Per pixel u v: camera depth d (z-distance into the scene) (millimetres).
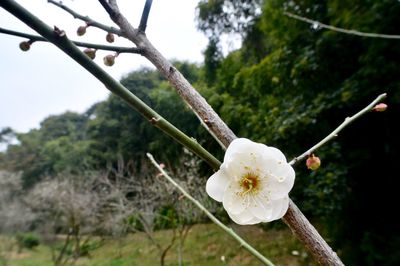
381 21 4449
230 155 699
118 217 7336
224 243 7500
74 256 8414
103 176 9016
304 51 5508
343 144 5371
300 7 5680
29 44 603
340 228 5344
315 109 5055
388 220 5141
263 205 721
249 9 8633
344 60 5230
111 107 10930
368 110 763
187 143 591
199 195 6410
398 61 4488
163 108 5652
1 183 13234
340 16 4957
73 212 8344
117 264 7746
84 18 699
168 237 8703
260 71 6523
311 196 5070
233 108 7781
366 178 5457
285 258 6012
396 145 5242
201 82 9719
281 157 738
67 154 14648
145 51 703
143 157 9273
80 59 458
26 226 11758
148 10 704
